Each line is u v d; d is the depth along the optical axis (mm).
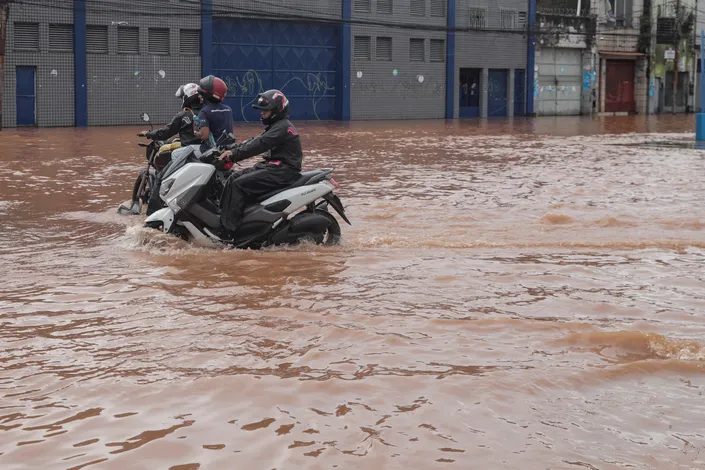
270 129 7527
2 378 4066
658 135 28250
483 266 6781
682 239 8102
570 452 3230
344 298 5668
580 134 28828
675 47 54219
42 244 7676
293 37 38875
